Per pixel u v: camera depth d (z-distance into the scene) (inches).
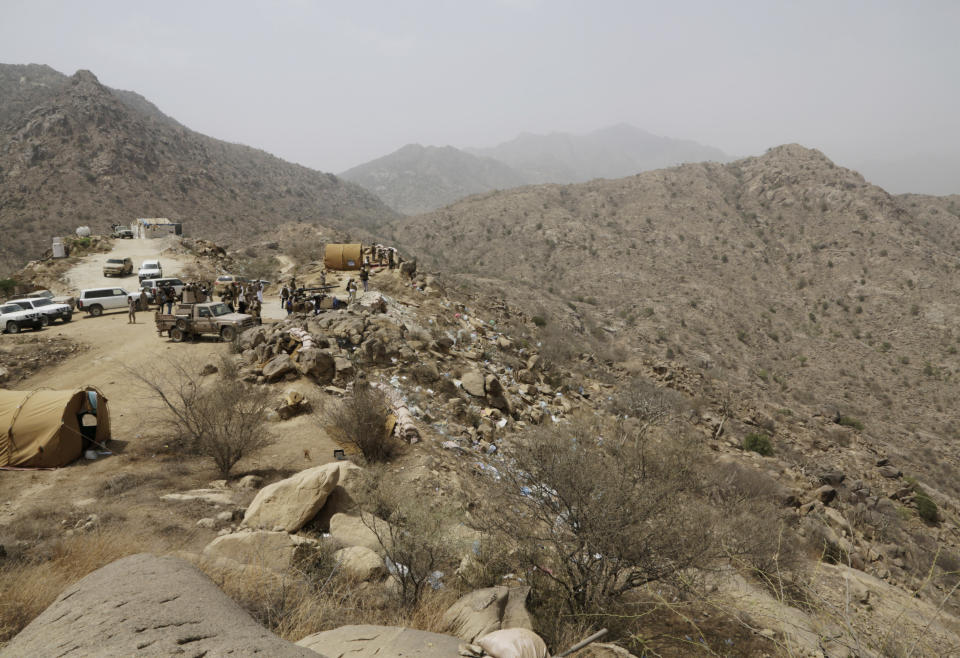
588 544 229.1
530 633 153.7
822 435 1409.9
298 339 707.4
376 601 226.7
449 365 797.9
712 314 6254.9
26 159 7815.0
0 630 156.3
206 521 313.1
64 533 287.7
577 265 7815.0
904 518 920.3
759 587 294.4
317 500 316.2
